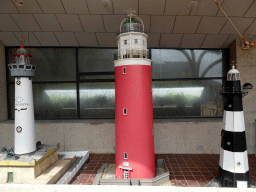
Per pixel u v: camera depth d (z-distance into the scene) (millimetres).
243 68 11062
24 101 8281
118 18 10023
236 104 7148
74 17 10016
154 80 12125
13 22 10312
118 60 8000
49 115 12477
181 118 12250
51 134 11672
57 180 8125
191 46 11750
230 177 7152
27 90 8391
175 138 11523
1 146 11617
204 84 12180
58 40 11484
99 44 11773
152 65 12141
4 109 12250
